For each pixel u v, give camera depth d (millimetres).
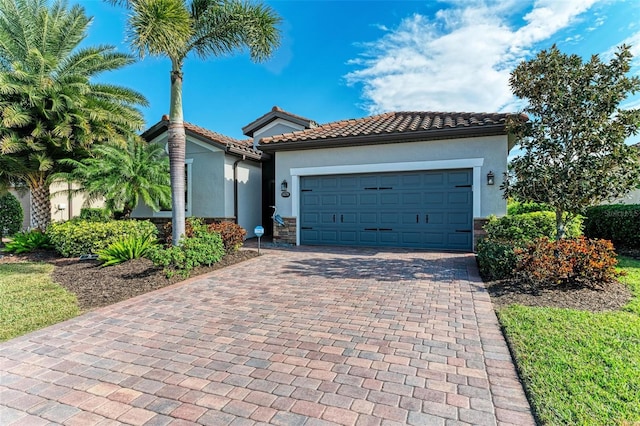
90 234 10219
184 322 5105
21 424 2842
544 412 2826
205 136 13969
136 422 2848
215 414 2936
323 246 12781
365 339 4402
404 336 4477
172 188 8680
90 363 3883
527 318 4848
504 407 2967
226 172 14477
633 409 2818
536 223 8961
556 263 6352
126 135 13148
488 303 5738
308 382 3410
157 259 7570
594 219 12227
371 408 2979
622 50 6715
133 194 11758
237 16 8844
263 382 3422
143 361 3910
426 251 11289
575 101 6906
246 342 4375
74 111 11430
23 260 10398
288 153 13391
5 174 12148
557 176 7203
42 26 11578
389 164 11969
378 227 12367
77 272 8344
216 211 14469
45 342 4469
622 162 6680
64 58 12281
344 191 12805
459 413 2895
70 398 3209
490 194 10852
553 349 3893
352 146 12461
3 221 15922
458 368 3637
